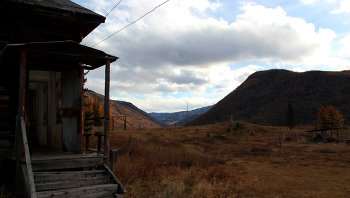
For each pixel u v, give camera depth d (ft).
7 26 37.65
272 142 165.58
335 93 556.51
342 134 225.76
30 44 31.71
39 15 38.45
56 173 32.53
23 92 31.94
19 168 31.35
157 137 163.12
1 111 36.55
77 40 42.22
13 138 36.73
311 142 170.60
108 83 37.11
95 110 144.56
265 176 62.95
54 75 43.91
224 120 634.02
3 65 37.06
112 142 83.25
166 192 38.86
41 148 43.83
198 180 48.73
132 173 45.98
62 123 41.47
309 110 512.63
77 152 38.32
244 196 43.57
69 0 47.24
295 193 47.78
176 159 66.23
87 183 33.32
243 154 107.34
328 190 50.60
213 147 131.64
